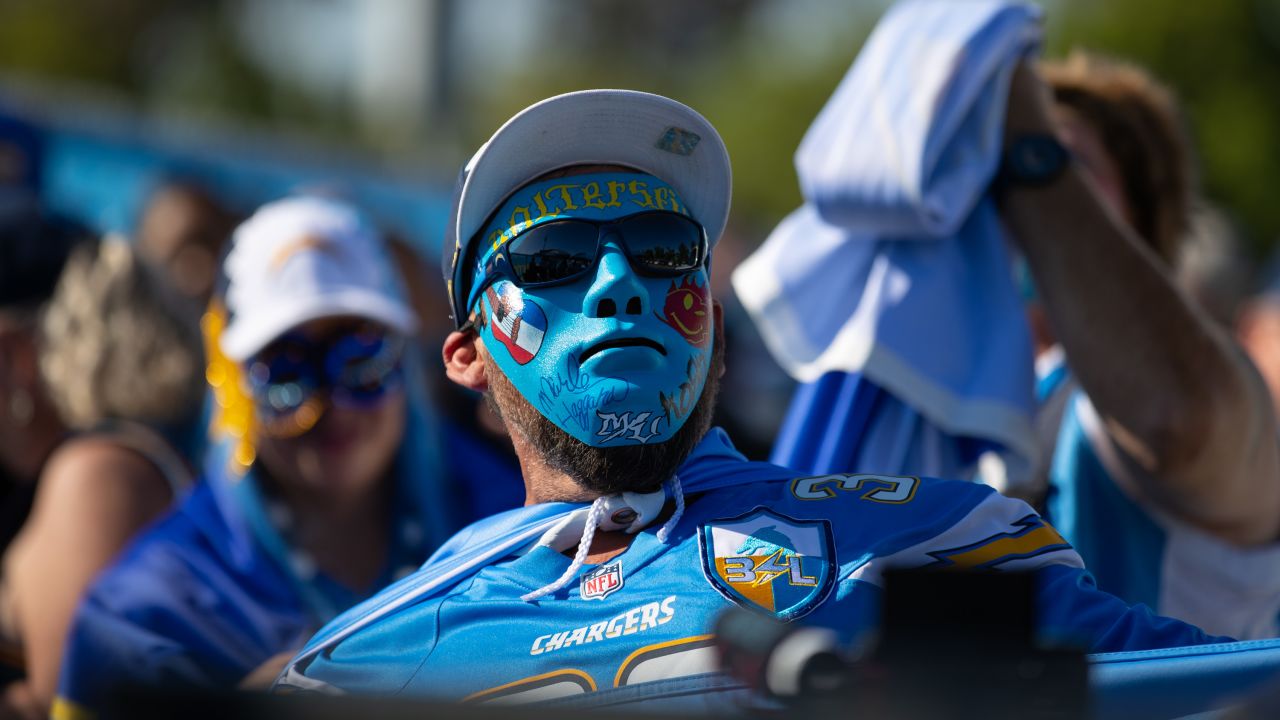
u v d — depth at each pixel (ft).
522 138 17.19
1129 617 15.20
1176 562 22.15
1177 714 13.51
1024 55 23.11
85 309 30.78
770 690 10.62
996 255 23.09
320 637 18.29
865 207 22.79
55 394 30.68
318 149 51.08
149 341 30.86
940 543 15.66
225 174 49.47
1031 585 9.93
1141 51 118.11
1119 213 25.05
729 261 62.95
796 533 16.03
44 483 29.25
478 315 17.85
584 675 15.67
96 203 48.21
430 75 131.34
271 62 152.25
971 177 22.35
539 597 16.62
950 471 23.21
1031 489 22.85
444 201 51.88
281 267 29.55
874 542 15.72
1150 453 20.21
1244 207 115.65
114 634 25.62
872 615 15.11
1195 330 20.35
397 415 30.01
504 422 17.95
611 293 16.46
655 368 16.44
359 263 30.30
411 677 16.84
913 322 22.86
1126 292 20.65
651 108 17.47
